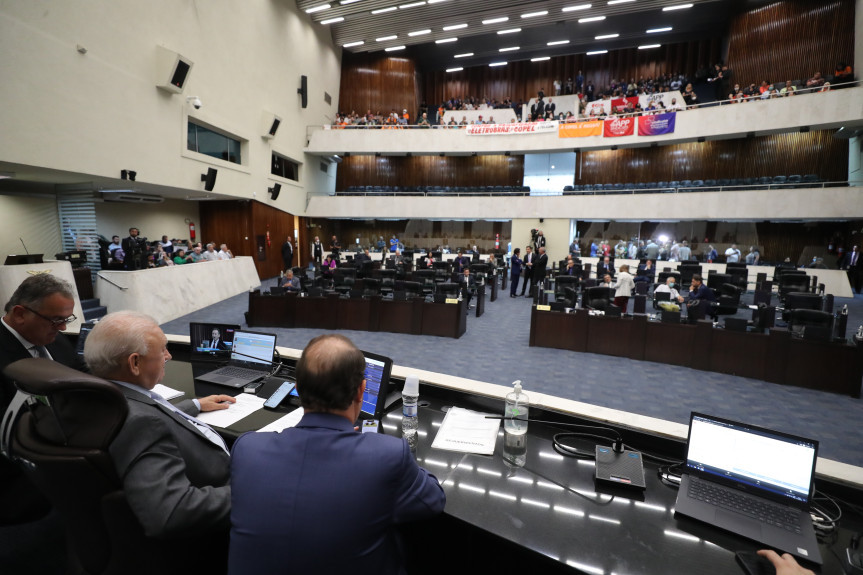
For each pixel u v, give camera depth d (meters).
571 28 19.36
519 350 7.29
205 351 3.18
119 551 1.31
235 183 13.23
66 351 2.53
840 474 1.81
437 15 16.86
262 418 2.27
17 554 2.31
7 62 6.73
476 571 1.94
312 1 15.77
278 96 15.40
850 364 5.42
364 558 1.05
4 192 9.41
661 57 20.83
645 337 6.75
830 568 1.42
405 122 19.34
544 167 20.47
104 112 8.48
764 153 16.61
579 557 1.43
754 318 7.71
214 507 1.32
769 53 17.05
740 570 1.39
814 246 15.85
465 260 14.51
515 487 1.80
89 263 9.97
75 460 1.20
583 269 14.51
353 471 1.08
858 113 12.63
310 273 16.64
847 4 15.30
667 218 15.70
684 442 2.04
